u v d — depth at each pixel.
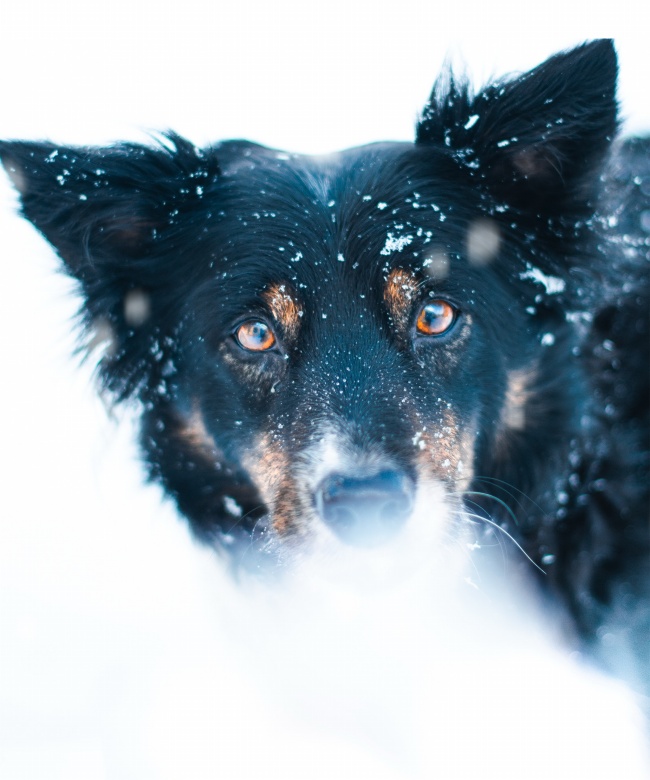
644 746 0.87
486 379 0.88
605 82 0.86
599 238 0.89
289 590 0.92
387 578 0.85
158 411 0.91
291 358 0.87
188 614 0.96
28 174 0.87
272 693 0.92
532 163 0.88
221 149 0.93
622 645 0.89
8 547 1.00
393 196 0.88
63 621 0.96
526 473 0.90
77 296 0.92
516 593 0.91
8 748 0.90
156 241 0.90
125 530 0.99
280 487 0.86
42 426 1.09
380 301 0.87
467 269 0.88
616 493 0.90
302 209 0.88
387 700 0.92
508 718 0.90
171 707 0.91
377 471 0.84
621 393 0.90
